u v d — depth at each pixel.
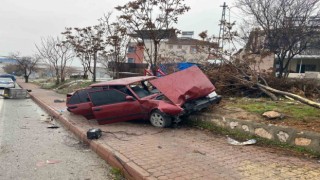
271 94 10.20
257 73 11.42
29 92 25.41
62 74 34.03
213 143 6.84
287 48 19.50
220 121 7.96
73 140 7.95
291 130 6.24
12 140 7.79
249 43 20.98
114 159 5.76
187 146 6.55
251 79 10.62
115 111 9.10
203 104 8.59
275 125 6.61
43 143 7.55
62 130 9.37
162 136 7.55
